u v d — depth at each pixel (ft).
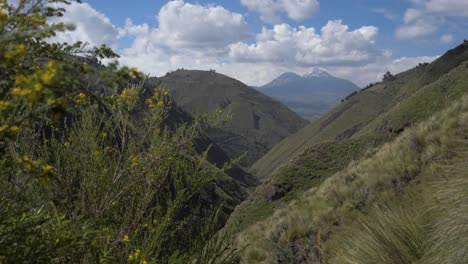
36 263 4.63
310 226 27.14
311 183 106.32
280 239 27.45
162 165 9.09
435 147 26.89
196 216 9.86
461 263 11.03
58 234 4.97
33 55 4.34
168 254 9.48
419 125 39.01
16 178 4.91
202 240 9.39
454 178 14.65
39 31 3.29
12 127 3.28
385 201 23.11
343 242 18.62
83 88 3.26
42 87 2.81
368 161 37.32
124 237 8.20
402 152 30.68
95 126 8.65
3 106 3.16
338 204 29.48
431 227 13.94
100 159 8.64
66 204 6.36
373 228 15.21
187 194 9.32
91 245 6.51
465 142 18.74
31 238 5.07
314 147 125.70
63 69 2.91
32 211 5.55
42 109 3.04
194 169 9.55
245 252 27.14
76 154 8.43
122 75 3.18
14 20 4.16
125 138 8.84
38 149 7.50
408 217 15.20
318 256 21.70
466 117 28.45
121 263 7.88
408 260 13.53
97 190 8.46
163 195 9.65
